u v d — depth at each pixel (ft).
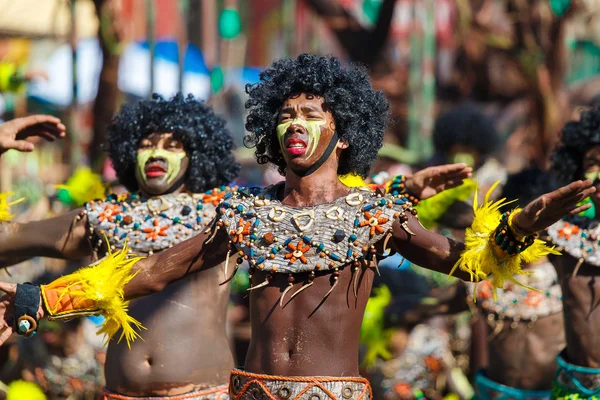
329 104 30.40
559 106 84.12
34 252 39.81
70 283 30.63
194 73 90.43
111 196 40.27
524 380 48.93
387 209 29.76
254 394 29.73
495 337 49.60
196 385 38.42
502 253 29.27
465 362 60.90
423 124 83.25
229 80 90.27
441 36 100.37
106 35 63.16
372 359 53.26
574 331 40.11
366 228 29.53
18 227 39.88
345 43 80.23
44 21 79.61
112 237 38.81
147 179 40.01
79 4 80.33
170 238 38.81
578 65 104.47
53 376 57.16
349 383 29.50
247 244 29.73
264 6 111.86
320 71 30.50
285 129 30.19
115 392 38.83
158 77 89.15
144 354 38.42
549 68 83.41
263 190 30.89
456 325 61.41
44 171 81.05
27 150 37.99
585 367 39.91
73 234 39.42
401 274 58.95
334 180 30.66
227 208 30.53
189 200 40.04
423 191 40.06
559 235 40.11
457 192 44.60
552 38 83.35
